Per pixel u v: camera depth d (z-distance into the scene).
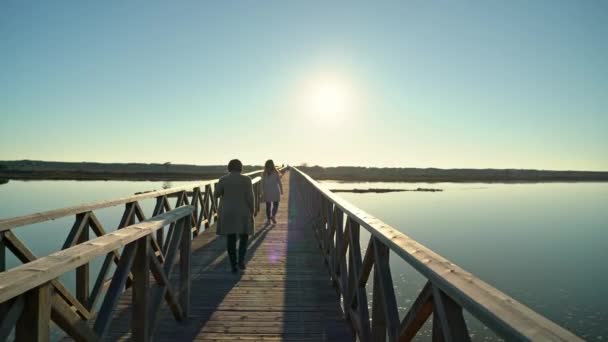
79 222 3.88
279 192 10.16
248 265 6.09
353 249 3.42
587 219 36.25
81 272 4.11
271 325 3.76
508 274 14.84
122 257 2.37
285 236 8.52
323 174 123.38
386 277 2.35
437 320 1.58
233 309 4.18
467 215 33.81
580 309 11.06
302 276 5.47
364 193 56.34
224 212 5.54
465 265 16.11
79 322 1.79
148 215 22.98
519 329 0.97
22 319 1.47
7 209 25.50
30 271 1.44
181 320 3.80
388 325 2.19
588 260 17.81
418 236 22.41
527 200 57.06
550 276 14.62
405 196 52.62
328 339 3.46
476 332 8.64
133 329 2.64
